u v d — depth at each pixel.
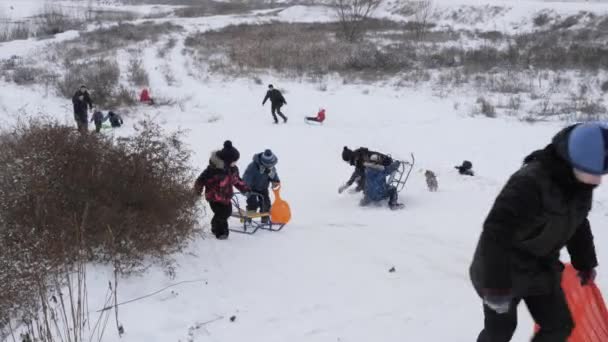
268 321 4.74
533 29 35.97
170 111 21.39
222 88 24.92
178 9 58.56
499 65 26.36
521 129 16.39
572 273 3.66
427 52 30.02
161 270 5.63
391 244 6.96
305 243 6.98
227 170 6.96
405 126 17.58
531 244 3.02
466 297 5.21
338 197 10.48
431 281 5.64
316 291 5.39
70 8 57.69
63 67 27.75
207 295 5.24
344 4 41.84
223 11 56.03
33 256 4.88
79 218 5.63
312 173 12.58
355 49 30.77
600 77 22.98
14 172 5.82
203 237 6.89
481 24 39.94
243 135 16.95
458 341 4.32
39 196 5.61
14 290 4.52
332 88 24.58
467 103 20.83
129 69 27.47
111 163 6.29
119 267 5.32
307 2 58.81
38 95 22.58
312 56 29.81
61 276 5.02
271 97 19.05
